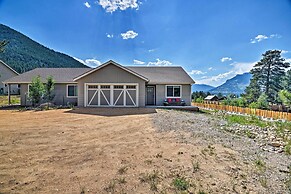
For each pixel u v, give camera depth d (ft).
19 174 16.14
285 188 14.65
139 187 14.43
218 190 14.15
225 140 26.94
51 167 17.53
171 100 75.66
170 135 28.66
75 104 75.51
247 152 22.48
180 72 86.02
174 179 15.48
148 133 29.96
